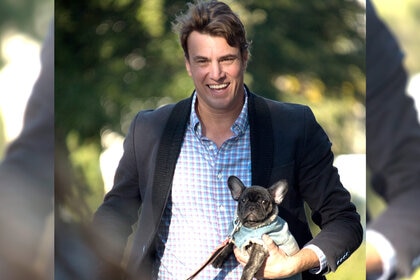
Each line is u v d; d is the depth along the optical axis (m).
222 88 5.78
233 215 5.88
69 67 19.81
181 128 5.99
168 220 5.98
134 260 5.87
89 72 19.95
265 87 19.67
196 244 5.88
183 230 5.91
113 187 6.20
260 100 6.06
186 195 5.91
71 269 5.14
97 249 5.42
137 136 6.12
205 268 5.87
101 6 20.03
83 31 20.02
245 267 5.58
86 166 19.02
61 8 19.88
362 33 20.88
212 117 5.94
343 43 20.83
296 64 20.17
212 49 5.72
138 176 6.13
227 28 5.69
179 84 19.41
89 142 19.50
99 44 19.94
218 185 5.91
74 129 19.47
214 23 5.68
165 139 5.98
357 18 20.81
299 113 6.02
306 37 20.44
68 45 19.95
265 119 5.94
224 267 5.91
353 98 20.69
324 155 5.98
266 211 5.67
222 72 5.73
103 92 19.70
